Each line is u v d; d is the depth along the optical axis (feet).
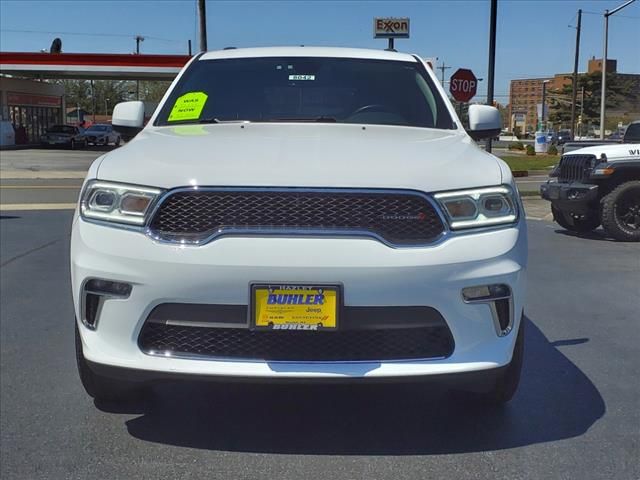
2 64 117.60
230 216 9.25
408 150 10.61
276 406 12.28
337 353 9.45
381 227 9.29
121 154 10.59
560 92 273.75
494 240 9.57
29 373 13.82
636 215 31.14
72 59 118.42
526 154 129.59
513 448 10.74
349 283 9.09
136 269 9.27
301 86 14.46
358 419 11.78
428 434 11.23
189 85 14.62
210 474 9.91
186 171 9.47
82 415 11.85
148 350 9.52
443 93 14.47
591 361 14.75
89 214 9.76
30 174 65.16
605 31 105.60
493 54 57.16
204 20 73.00
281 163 9.62
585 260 26.48
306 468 10.11
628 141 38.81
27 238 29.32
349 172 9.41
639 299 20.17
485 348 9.69
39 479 9.73
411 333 9.50
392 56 15.72
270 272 9.05
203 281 9.11
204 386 13.11
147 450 10.62
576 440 11.02
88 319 9.81
